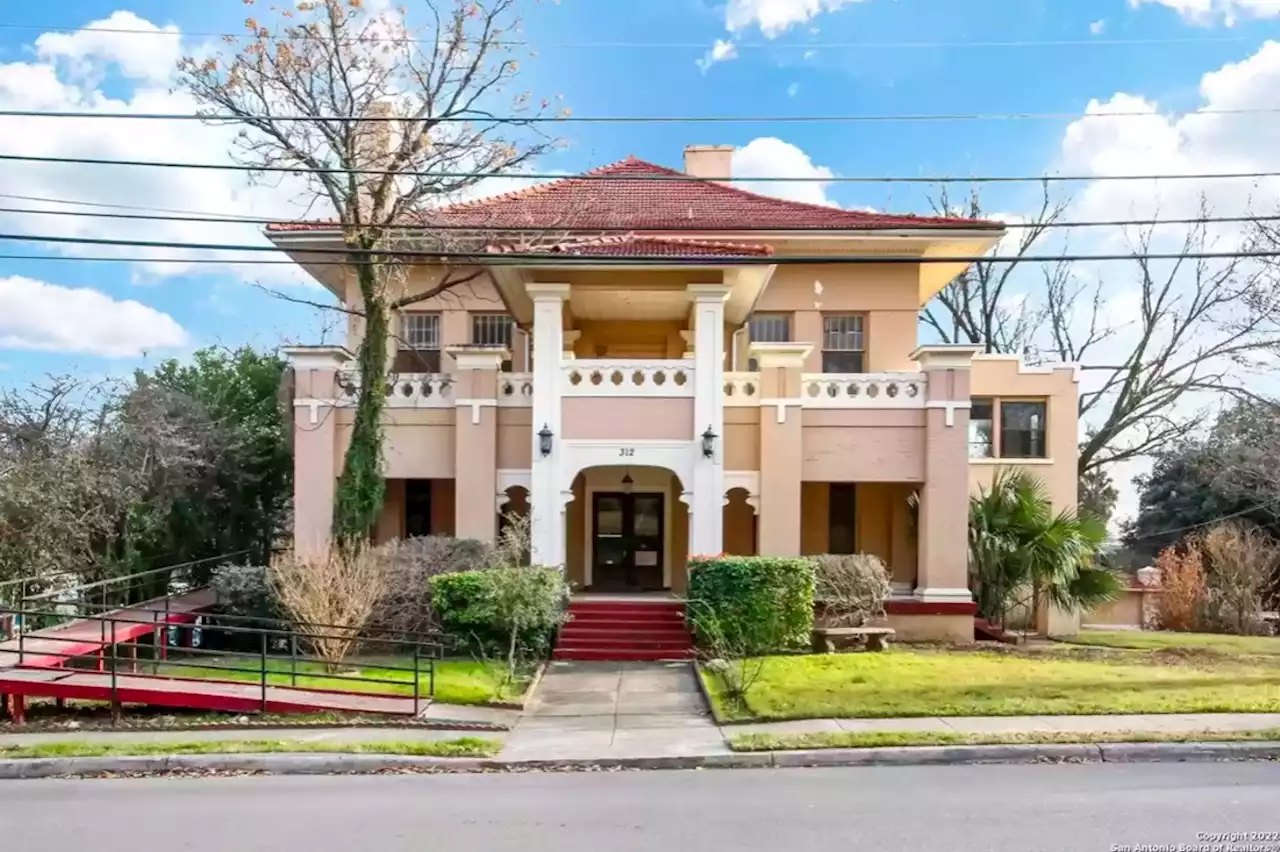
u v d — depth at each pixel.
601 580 23.31
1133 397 38.38
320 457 20.41
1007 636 20.48
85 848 7.78
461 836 8.02
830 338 24.75
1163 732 11.53
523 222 22.00
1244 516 33.88
